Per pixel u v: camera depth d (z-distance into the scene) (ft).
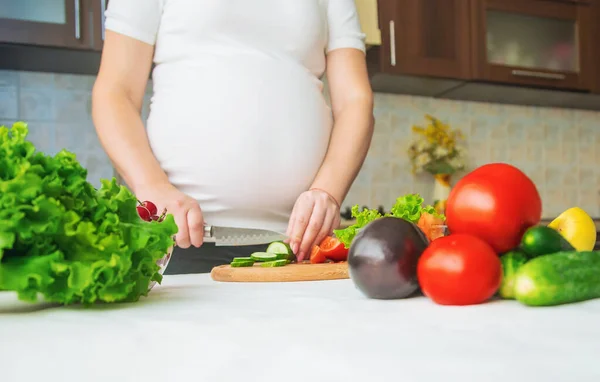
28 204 1.43
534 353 0.99
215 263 3.34
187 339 1.15
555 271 1.45
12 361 1.00
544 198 8.80
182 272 3.27
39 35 5.72
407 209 2.81
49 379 0.89
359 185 7.79
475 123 8.45
